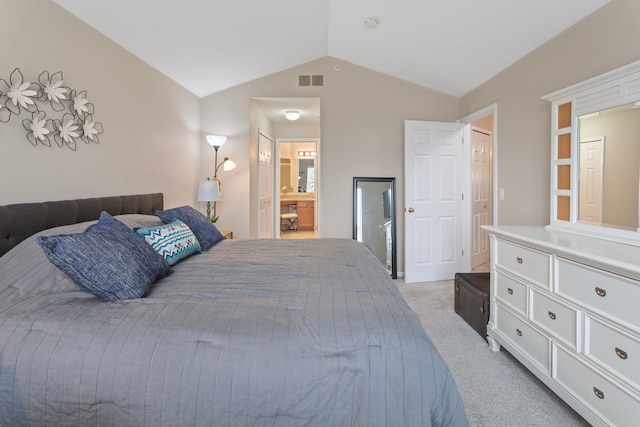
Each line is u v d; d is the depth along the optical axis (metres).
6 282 1.40
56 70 1.98
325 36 3.49
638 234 1.73
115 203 2.42
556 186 2.32
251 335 1.09
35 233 1.74
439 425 1.04
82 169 2.20
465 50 3.08
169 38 2.72
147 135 2.97
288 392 1.03
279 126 5.93
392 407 1.02
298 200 8.48
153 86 3.06
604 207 1.93
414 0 2.57
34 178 1.85
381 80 4.15
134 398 1.03
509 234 2.06
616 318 1.32
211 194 3.65
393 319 1.18
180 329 1.11
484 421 1.60
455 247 4.12
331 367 1.04
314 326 1.13
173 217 2.43
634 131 1.77
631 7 1.88
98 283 1.32
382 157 4.19
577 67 2.29
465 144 4.11
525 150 2.88
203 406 1.02
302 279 1.64
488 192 4.71
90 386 1.04
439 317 2.89
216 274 1.75
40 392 1.05
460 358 2.20
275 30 3.10
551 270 1.70
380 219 4.21
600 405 1.40
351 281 1.60
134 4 2.20
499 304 2.23
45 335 1.10
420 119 4.18
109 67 2.45
